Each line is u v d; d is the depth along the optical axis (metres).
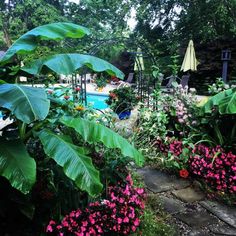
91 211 1.97
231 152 3.11
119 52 11.62
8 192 1.87
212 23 10.54
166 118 3.76
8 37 16.75
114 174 2.36
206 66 10.17
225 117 3.33
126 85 6.72
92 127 1.95
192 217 2.37
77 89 4.00
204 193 2.79
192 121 3.59
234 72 9.29
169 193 2.79
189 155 3.17
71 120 1.97
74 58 2.03
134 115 5.70
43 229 1.97
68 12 18.12
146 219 2.21
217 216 2.38
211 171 2.91
